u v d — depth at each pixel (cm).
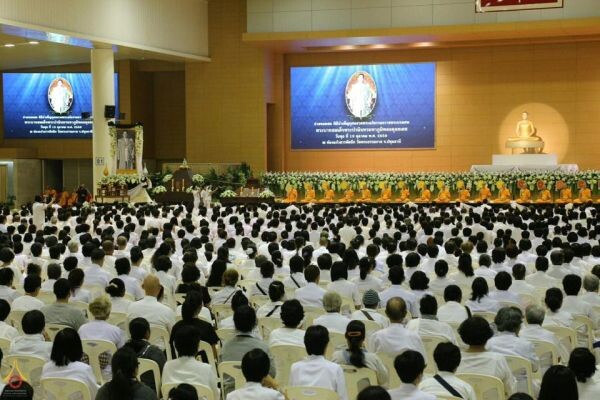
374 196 3444
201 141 3872
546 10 3312
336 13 3522
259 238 1869
